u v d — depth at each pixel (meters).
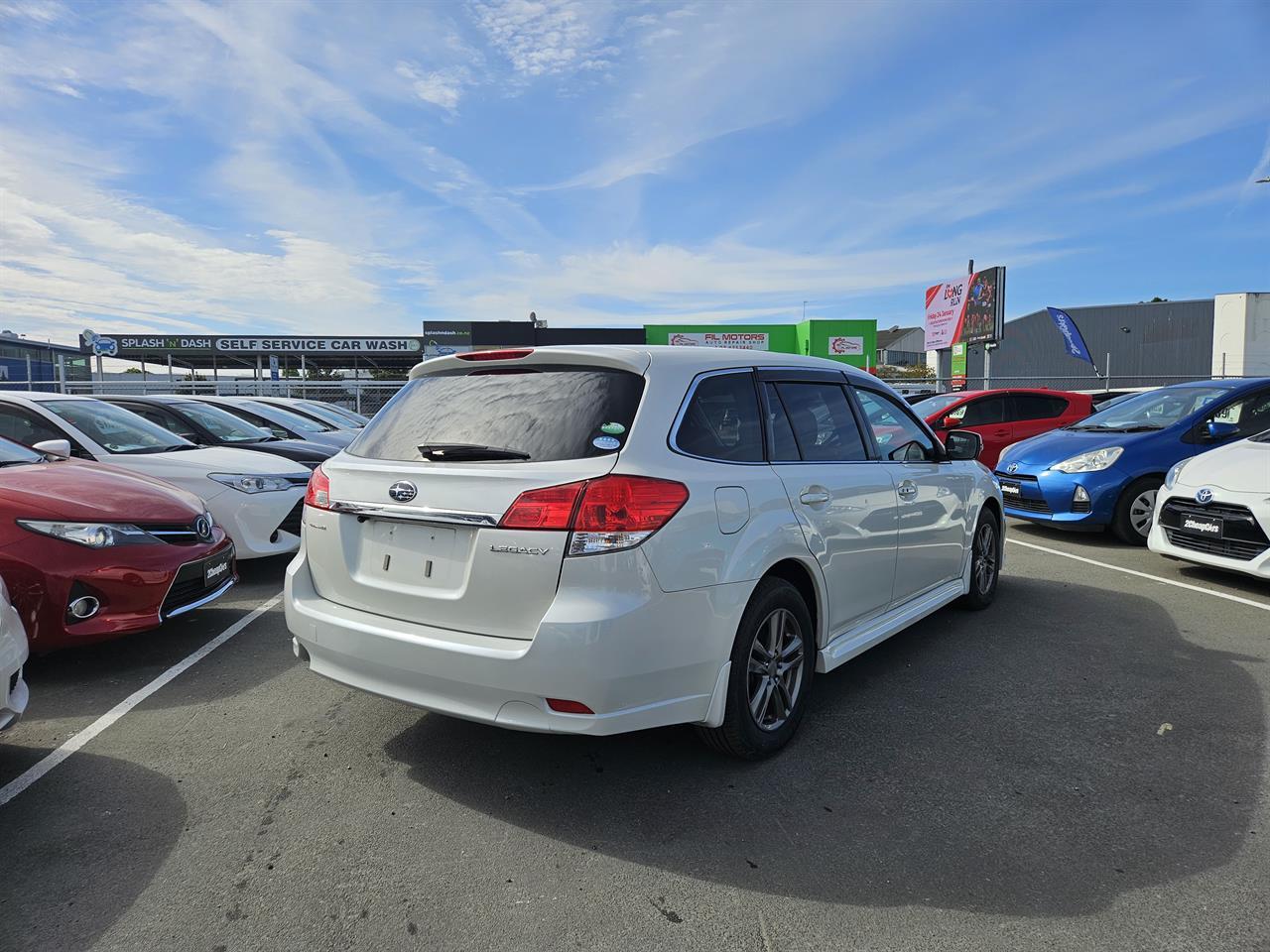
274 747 3.34
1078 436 8.09
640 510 2.59
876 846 2.58
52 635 3.93
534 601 2.58
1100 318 46.00
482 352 3.20
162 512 4.38
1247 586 5.89
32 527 3.96
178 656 4.48
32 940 2.16
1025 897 2.31
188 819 2.78
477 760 3.21
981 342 25.56
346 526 3.06
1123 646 4.54
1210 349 42.25
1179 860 2.48
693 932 2.18
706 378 3.12
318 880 2.43
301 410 12.73
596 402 2.84
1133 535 7.48
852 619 3.74
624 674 2.55
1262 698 3.75
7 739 3.42
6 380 26.11
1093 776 3.02
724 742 3.03
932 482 4.42
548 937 2.16
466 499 2.70
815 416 3.69
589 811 2.82
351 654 2.92
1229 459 5.82
